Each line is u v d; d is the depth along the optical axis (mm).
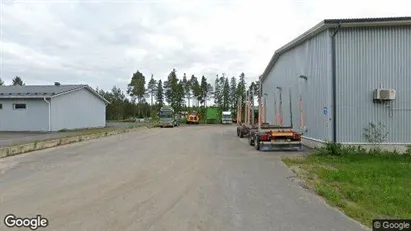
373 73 15695
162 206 6773
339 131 15734
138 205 6844
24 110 29781
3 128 30031
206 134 29844
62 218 5973
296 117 21297
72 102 33156
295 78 21656
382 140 15562
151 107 76688
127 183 9008
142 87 77188
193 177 9859
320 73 16938
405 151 15383
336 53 15828
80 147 18266
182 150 16953
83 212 6336
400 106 15578
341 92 15766
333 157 14000
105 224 5648
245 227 5523
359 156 14250
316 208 6688
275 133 16859
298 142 16859
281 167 11719
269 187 8570
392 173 10352
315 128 17688
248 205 6871
